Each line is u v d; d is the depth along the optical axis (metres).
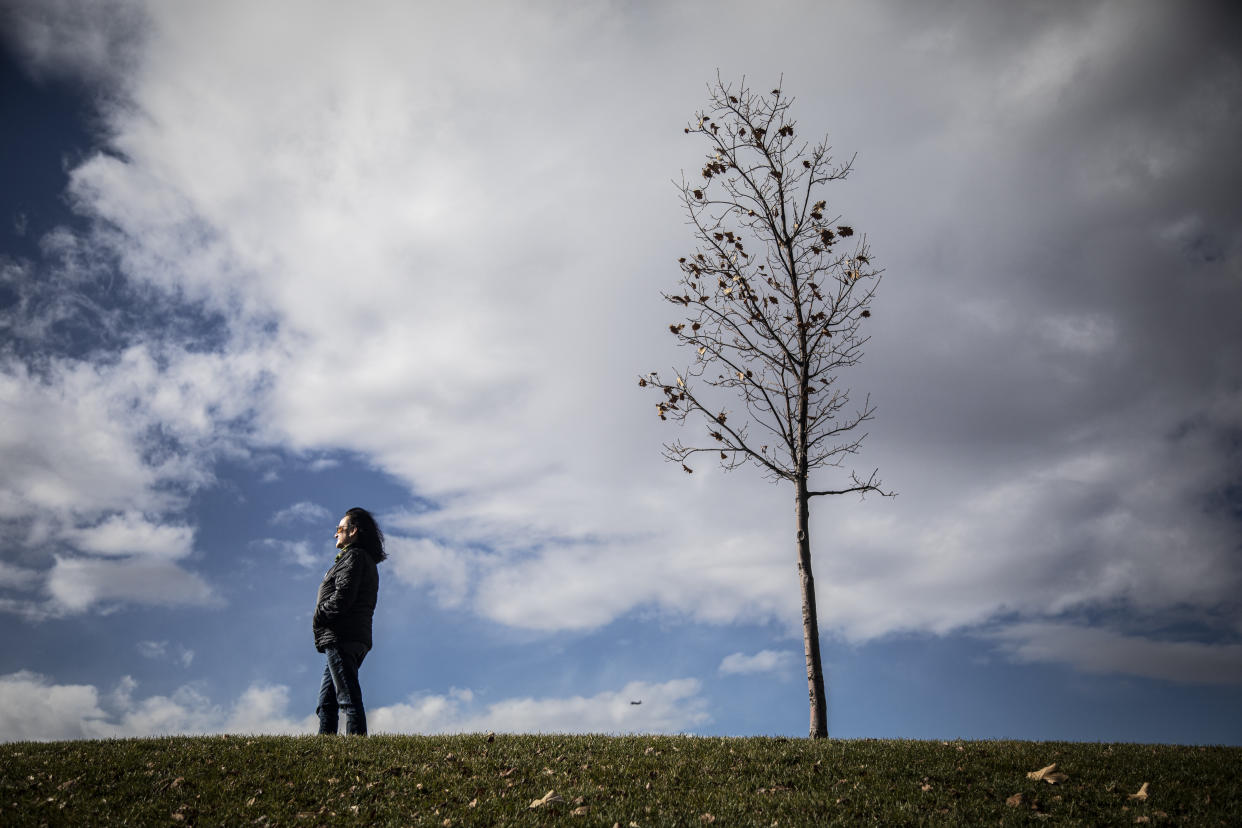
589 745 11.09
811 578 13.85
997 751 10.78
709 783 9.30
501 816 8.13
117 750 10.10
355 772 9.48
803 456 14.64
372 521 11.83
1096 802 8.77
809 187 15.77
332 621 11.05
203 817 8.05
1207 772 9.81
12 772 9.10
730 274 15.86
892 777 9.60
